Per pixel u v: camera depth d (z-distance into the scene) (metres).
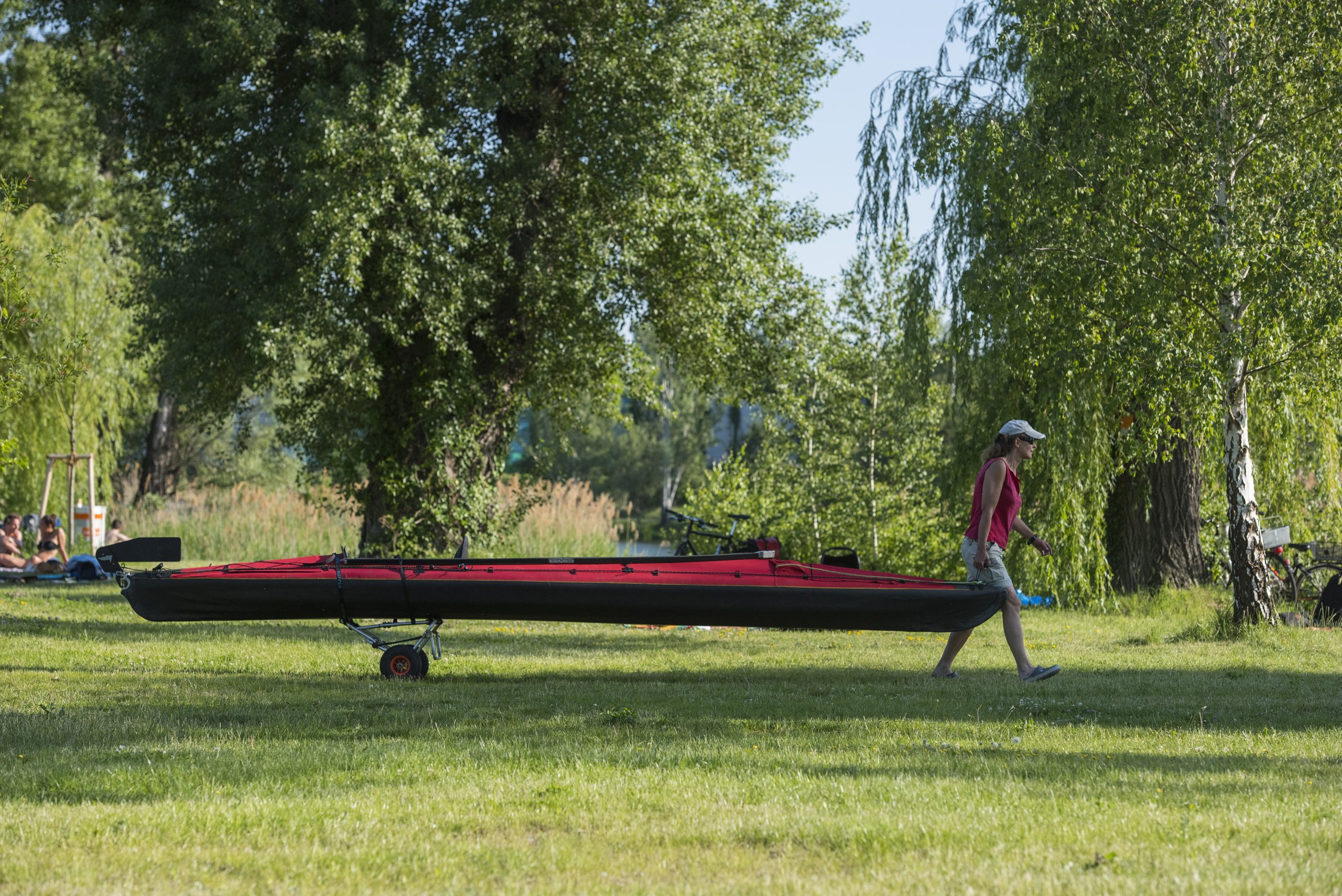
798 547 44.88
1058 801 8.05
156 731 11.15
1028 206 25.34
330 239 31.66
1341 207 21.67
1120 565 36.09
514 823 7.61
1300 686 15.31
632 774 9.09
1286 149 22.59
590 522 50.69
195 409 38.59
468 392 36.47
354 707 12.95
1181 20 22.56
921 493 43.38
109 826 7.39
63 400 49.75
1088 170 23.98
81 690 14.36
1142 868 6.40
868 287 46.72
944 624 15.74
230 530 54.78
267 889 6.18
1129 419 29.78
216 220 35.25
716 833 7.27
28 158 62.81
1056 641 22.97
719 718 12.21
